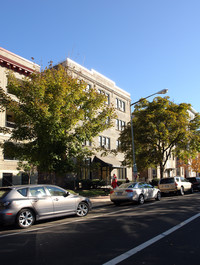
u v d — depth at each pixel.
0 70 21.02
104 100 16.00
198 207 12.43
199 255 5.13
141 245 5.86
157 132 23.06
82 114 14.67
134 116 24.81
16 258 5.12
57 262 4.82
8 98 14.52
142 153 24.70
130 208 13.05
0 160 20.11
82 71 29.67
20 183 21.42
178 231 7.26
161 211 11.29
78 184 25.03
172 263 4.68
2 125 20.48
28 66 23.56
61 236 7.00
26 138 15.16
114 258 4.98
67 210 9.98
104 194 21.64
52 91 14.36
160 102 23.70
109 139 33.06
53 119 13.49
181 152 26.38
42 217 9.02
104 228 7.93
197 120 24.64
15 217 8.28
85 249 5.64
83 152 15.89
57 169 15.08
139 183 15.52
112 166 28.36
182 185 21.52
